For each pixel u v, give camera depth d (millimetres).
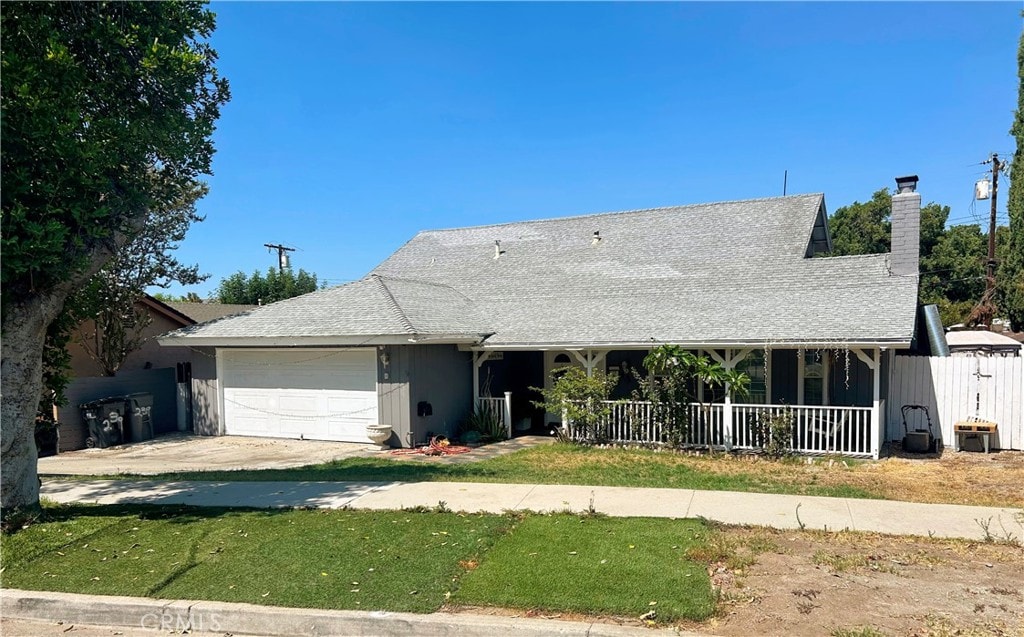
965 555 5766
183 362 19594
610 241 19906
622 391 15805
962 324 30047
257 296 35375
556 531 6570
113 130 7664
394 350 13914
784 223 17734
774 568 5465
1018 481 9266
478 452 13078
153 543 6594
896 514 7195
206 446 14773
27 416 7629
